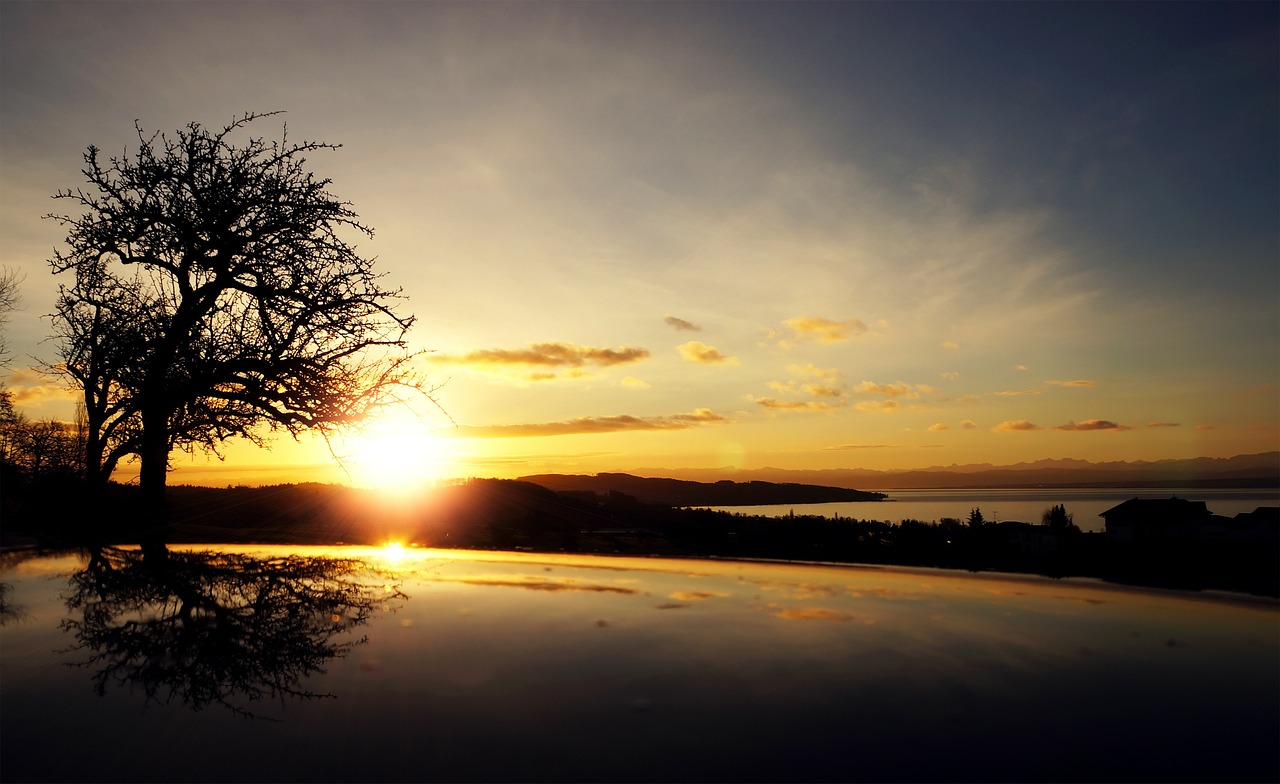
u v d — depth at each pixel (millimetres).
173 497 14609
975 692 3219
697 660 3756
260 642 4152
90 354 12188
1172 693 3170
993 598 5195
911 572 6387
